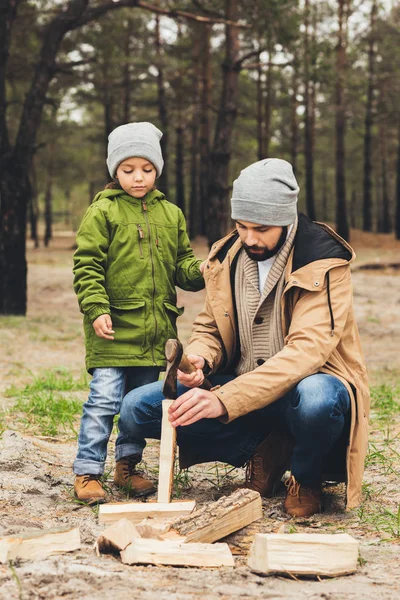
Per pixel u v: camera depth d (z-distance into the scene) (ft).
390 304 55.11
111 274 11.48
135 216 11.68
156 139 11.87
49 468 12.98
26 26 58.49
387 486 12.32
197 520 8.74
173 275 12.05
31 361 29.50
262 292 10.76
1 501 10.82
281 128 125.90
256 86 108.37
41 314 48.26
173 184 144.77
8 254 45.11
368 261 79.97
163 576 7.78
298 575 7.98
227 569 8.16
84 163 145.18
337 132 104.22
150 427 11.03
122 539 8.35
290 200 10.23
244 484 11.73
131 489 11.48
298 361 9.95
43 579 7.45
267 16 43.65
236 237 11.30
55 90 74.79
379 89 107.76
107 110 101.09
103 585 7.37
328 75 51.85
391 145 149.07
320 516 10.59
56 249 120.78
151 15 78.69
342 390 10.09
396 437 16.26
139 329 11.39
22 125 44.04
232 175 143.64
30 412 18.02
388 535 9.77
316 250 10.39
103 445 11.24
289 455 11.42
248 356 11.03
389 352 37.14
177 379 10.37
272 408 10.86
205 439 11.16
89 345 11.51
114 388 11.32
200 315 11.62
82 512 10.50
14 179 44.55
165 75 91.45
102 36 64.39
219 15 46.50
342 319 10.28
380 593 7.48
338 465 10.85
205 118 95.71
